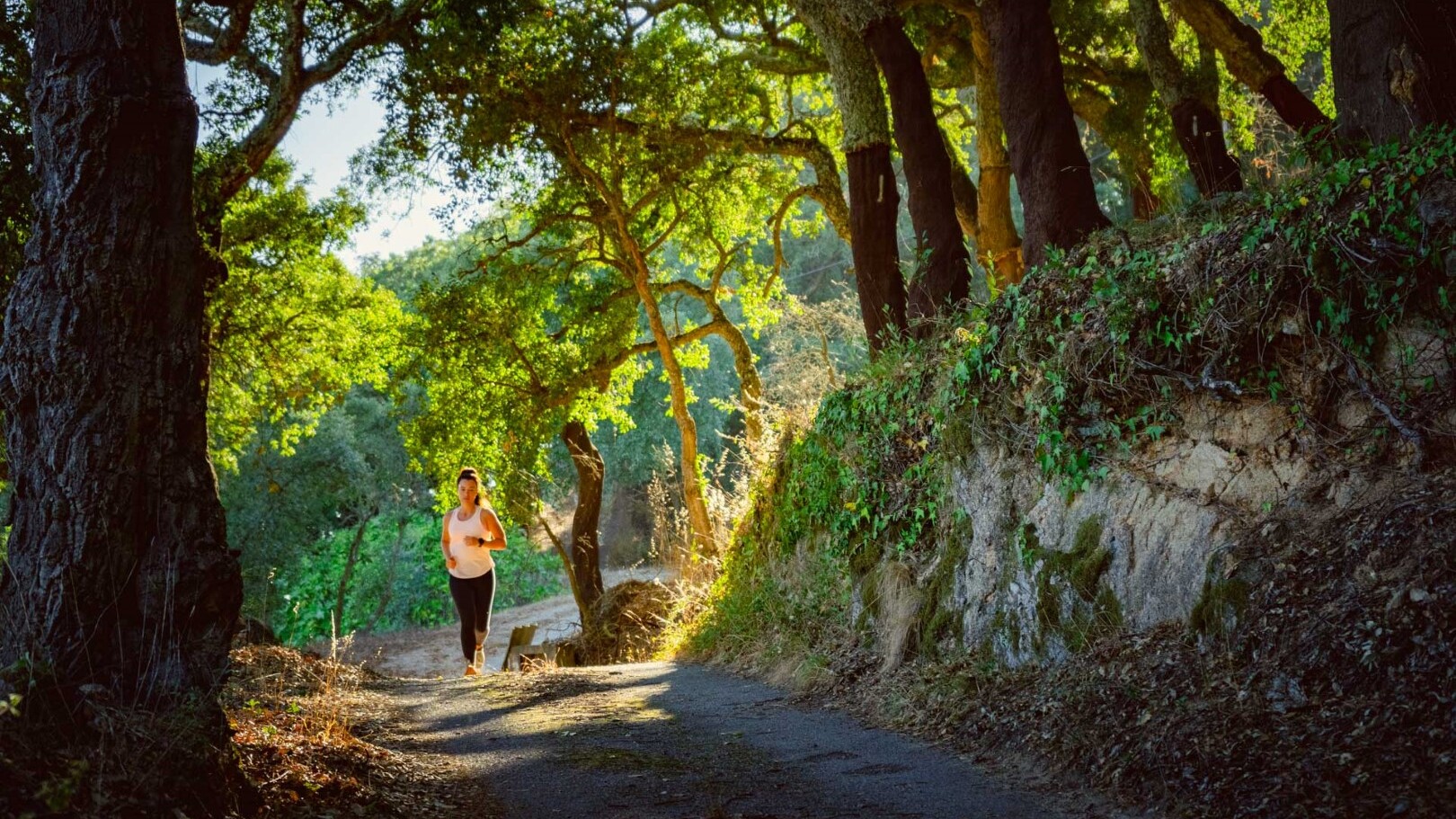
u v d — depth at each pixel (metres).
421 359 19.98
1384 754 3.59
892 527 8.48
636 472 34.44
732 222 21.09
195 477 4.23
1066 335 6.41
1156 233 6.73
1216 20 12.66
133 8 4.32
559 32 15.68
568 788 5.06
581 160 16.41
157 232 4.23
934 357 8.32
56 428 3.98
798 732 6.29
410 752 5.98
